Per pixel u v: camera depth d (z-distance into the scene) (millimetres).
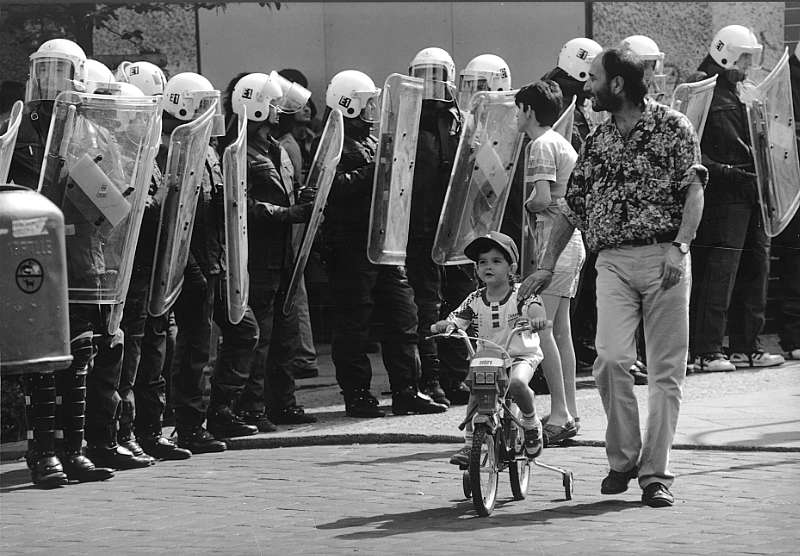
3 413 15539
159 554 10125
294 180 17156
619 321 11461
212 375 15500
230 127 16172
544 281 11844
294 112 16359
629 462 11617
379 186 15977
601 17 22375
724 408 15609
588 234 11586
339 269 16312
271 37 21609
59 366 10508
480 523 10859
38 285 10359
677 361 11375
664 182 11312
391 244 16109
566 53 16984
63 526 11281
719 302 18750
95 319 13422
